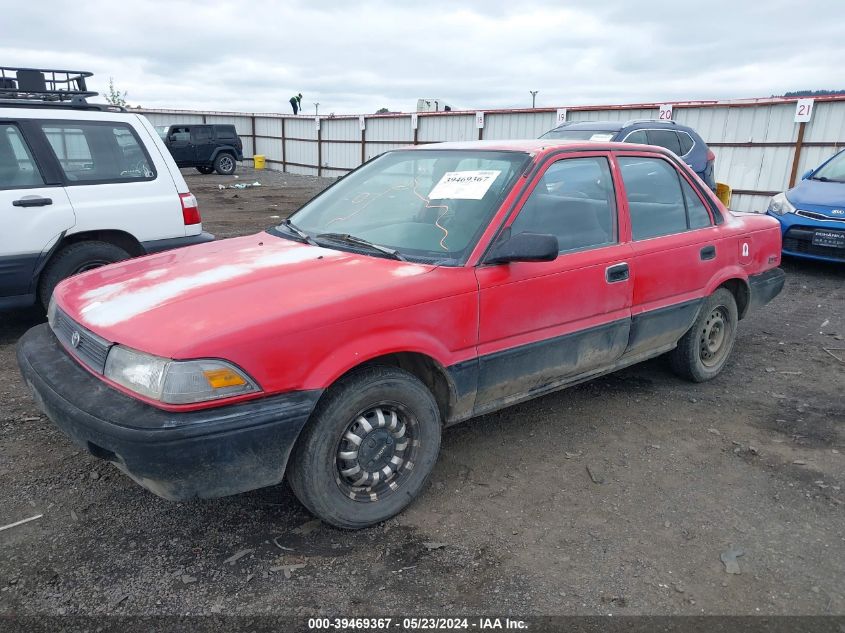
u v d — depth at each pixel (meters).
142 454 2.34
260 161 33.62
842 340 5.81
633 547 2.80
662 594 2.51
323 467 2.70
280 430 2.51
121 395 2.51
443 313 2.96
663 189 4.18
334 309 2.65
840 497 3.21
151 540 2.80
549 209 3.46
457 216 3.33
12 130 5.27
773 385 4.71
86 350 2.76
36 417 3.96
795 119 13.98
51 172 5.40
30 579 2.54
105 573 2.59
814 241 8.28
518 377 3.38
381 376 2.80
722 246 4.41
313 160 30.20
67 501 3.08
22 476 3.29
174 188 6.07
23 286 5.31
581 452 3.65
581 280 3.51
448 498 3.17
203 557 2.70
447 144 4.05
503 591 2.52
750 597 2.50
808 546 2.82
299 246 3.48
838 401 4.42
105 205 5.62
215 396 2.40
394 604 2.44
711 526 2.96
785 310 6.85
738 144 15.12
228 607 2.41
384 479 2.94
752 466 3.52
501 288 3.15
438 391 3.17
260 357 2.48
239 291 2.80
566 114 18.48
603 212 3.75
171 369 2.37
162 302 2.75
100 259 5.67
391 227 3.47
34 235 5.26
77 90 6.29
